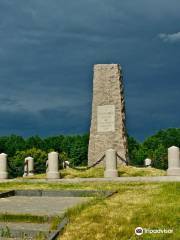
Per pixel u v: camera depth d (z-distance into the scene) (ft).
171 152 87.35
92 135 107.55
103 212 46.11
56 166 94.68
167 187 64.49
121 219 43.62
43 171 123.65
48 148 267.39
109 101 106.93
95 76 108.78
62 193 68.54
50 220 47.21
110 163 91.66
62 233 41.96
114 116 106.11
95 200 53.42
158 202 50.37
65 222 44.34
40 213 49.47
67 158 223.92
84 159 232.12
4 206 56.29
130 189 65.87
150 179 86.33
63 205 56.54
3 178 97.50
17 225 45.91
